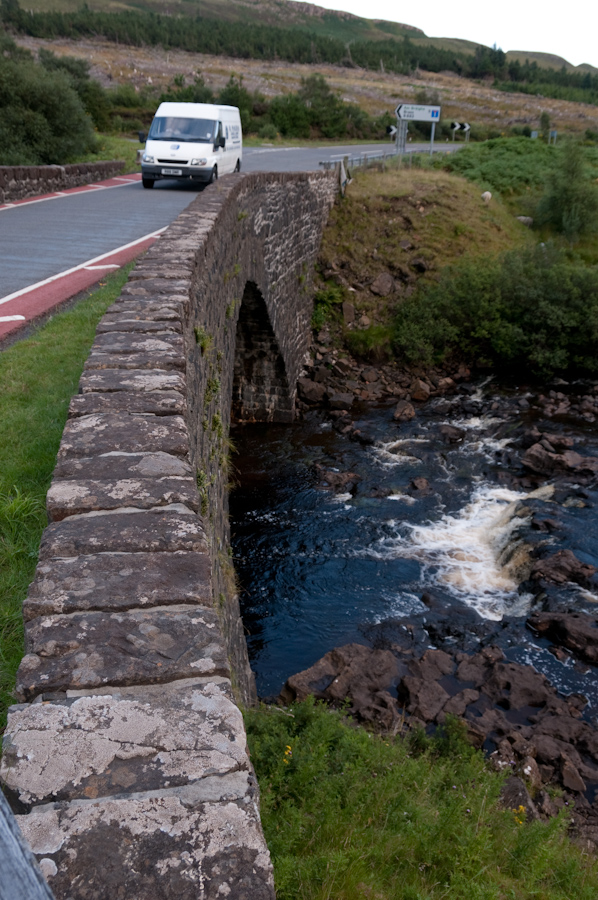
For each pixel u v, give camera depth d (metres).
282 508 14.79
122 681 2.09
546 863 4.98
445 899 4.33
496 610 11.61
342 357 22.47
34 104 26.75
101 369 4.49
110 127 42.72
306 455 17.41
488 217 27.70
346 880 4.11
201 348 6.71
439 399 20.78
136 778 1.77
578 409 19.62
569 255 27.64
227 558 8.84
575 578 11.79
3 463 5.26
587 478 15.38
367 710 8.82
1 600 3.97
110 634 2.27
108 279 10.69
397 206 26.64
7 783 1.75
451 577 12.47
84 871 1.53
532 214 30.19
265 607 11.58
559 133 55.00
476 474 16.33
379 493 15.32
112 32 87.38
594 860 6.13
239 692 7.30
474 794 5.93
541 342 21.89
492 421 19.19
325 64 100.88
